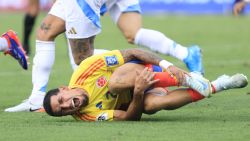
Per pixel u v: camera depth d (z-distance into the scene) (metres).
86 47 16.59
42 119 14.69
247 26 45.66
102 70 13.95
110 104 14.07
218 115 14.80
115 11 17.61
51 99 13.75
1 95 19.19
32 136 12.41
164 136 12.24
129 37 17.53
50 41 16.81
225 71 23.88
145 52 14.10
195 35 39.84
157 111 14.26
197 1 55.25
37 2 30.16
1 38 17.05
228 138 11.99
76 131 12.81
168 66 13.86
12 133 12.76
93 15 16.38
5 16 53.25
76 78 13.94
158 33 17.28
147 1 56.59
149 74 13.45
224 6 54.41
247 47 33.31
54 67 26.08
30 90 20.23
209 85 13.63
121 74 13.81
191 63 16.84
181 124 13.56
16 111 16.14
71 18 16.28
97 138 12.11
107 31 43.03
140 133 12.55
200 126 13.28
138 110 13.80
